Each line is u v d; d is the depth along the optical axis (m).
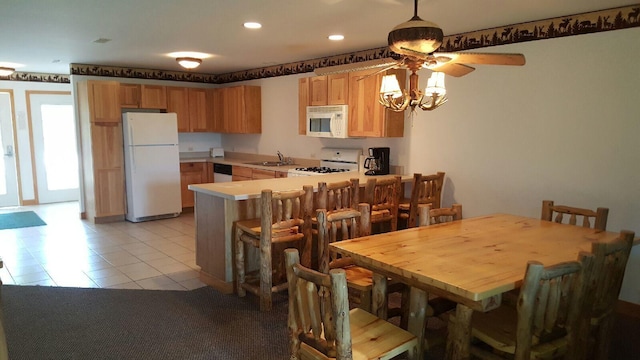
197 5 3.11
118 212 6.20
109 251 4.73
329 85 5.10
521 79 3.72
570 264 1.76
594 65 3.29
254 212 3.66
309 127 5.39
